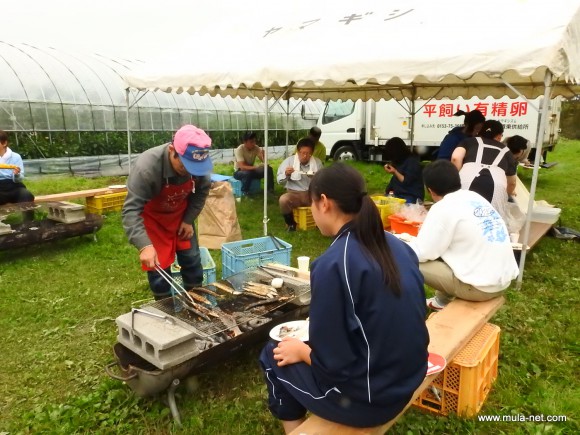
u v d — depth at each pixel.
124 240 6.07
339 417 1.68
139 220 2.98
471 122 5.44
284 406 2.00
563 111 23.33
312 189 1.68
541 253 5.20
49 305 4.03
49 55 11.24
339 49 4.90
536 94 7.61
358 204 1.61
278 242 4.52
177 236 3.48
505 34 3.96
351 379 1.55
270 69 5.14
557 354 3.11
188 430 2.42
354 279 1.48
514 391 2.68
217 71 5.76
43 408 2.64
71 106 10.65
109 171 11.45
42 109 10.17
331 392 1.66
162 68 6.89
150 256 2.91
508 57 3.76
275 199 8.66
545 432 2.31
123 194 7.68
